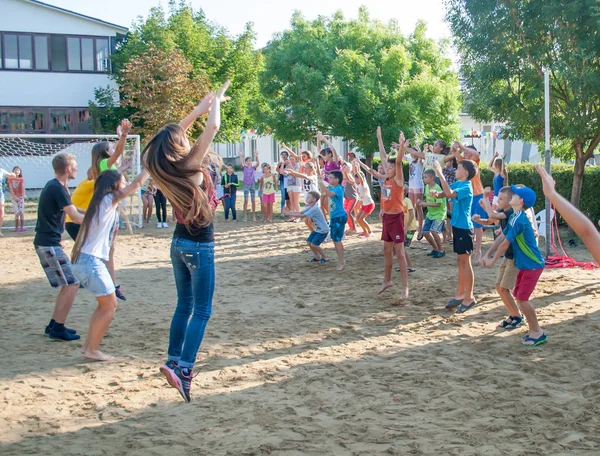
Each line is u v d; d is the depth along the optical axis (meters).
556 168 15.18
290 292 9.07
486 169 17.59
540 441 4.12
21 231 17.58
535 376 5.37
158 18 29.19
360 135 21.97
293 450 4.04
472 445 4.07
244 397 5.01
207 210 4.46
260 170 19.97
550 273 9.77
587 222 2.06
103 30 29.47
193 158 4.36
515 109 13.38
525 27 12.84
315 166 16.05
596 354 5.88
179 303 4.85
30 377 5.57
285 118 23.50
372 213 20.03
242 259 12.12
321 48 22.97
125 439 4.27
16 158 28.16
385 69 22.00
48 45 28.75
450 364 5.73
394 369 5.61
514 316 6.86
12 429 4.47
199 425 4.48
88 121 29.66
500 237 7.62
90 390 5.24
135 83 25.80
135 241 15.12
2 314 7.97
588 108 13.12
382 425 4.40
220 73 30.06
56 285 6.65
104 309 5.95
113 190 5.83
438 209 11.18
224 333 6.92
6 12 28.03
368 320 7.38
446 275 9.80
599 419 4.45
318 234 11.22
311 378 5.40
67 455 4.04
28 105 28.75
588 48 11.98
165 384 5.38
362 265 10.98
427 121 22.14
